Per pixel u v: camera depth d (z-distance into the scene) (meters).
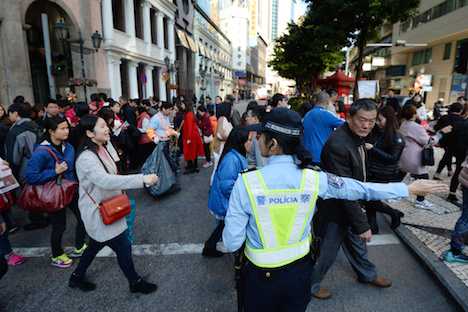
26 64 11.20
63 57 15.54
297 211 1.51
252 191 1.48
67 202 3.15
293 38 19.48
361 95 12.47
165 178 5.55
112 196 2.60
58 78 15.93
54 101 4.98
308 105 6.45
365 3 11.46
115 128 6.53
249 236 1.57
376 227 3.97
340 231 2.55
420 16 28.64
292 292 1.56
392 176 3.56
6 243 3.30
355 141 2.37
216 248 3.72
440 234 3.87
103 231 2.52
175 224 4.49
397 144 3.42
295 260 1.54
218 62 56.22
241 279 1.64
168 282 3.06
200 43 42.22
